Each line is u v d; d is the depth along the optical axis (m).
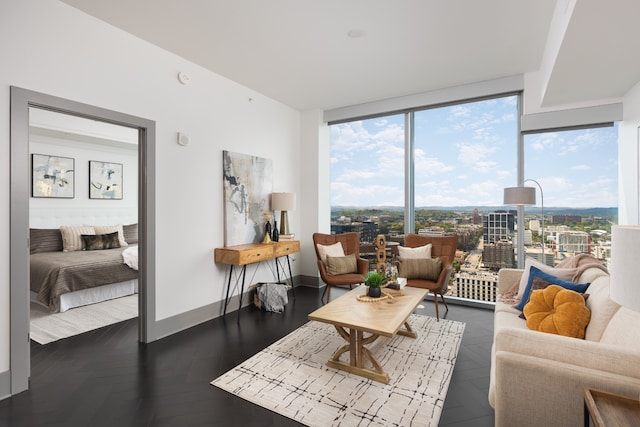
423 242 4.25
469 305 4.21
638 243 1.00
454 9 2.58
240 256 3.67
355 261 4.37
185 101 3.48
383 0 2.48
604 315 1.87
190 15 2.68
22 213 2.28
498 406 1.52
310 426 1.90
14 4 2.26
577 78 2.93
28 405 2.10
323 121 5.27
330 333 3.31
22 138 2.28
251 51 3.30
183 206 3.47
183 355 2.82
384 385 2.32
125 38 2.93
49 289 3.89
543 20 2.72
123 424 1.93
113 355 2.82
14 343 2.23
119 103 2.88
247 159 4.27
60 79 2.49
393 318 2.47
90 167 5.77
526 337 1.56
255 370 2.54
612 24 2.07
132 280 4.68
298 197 5.30
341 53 3.34
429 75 3.87
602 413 1.17
